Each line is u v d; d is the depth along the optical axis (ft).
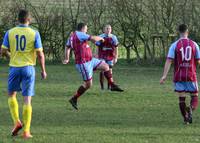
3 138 76.79
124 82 160.35
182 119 95.35
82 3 225.15
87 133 80.89
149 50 219.00
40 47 78.64
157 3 216.13
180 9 213.87
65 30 225.35
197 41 210.59
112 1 221.46
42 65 79.30
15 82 79.10
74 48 115.75
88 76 112.88
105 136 78.33
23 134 77.41
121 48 224.12
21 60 78.43
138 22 218.79
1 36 224.53
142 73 190.70
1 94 130.62
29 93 78.74
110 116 98.32
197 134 80.74
